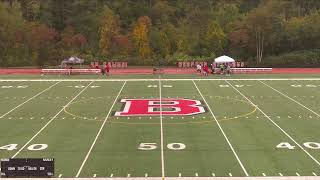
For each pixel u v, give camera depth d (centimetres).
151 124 3219
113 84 5050
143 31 8575
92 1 10044
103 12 9488
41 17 9706
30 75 6084
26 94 4409
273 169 2306
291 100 4059
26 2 9881
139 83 5119
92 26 9506
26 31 8438
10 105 3894
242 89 4644
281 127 3131
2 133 3006
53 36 8744
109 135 2948
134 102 3984
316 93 4403
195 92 4472
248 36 8412
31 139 2861
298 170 2288
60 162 2419
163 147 2686
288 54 7975
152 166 2356
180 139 2848
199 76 5825
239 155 2533
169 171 2281
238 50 8569
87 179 2147
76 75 6075
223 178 2131
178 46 8688
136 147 2688
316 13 8750
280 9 8819
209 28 8919
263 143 2759
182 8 10269
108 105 3866
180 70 6838
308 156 2509
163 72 6456
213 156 2517
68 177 2186
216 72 6116
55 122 3297
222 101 4012
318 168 2314
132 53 8488
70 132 3027
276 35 8381
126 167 2342
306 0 10019
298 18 8725
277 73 6266
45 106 3844
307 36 8388
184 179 2114
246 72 6356
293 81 5222
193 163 2403
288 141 2798
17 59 8094
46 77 5803
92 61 7731
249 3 10531
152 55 8488
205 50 8612
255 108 3728
